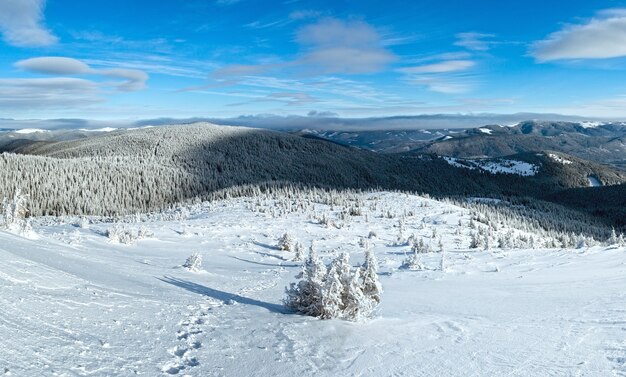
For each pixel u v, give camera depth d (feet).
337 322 33.19
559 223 456.04
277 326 30.71
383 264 91.30
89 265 45.75
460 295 49.78
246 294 46.34
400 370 23.72
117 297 32.40
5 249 36.96
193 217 247.50
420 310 40.81
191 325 28.63
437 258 95.30
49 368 17.46
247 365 22.45
